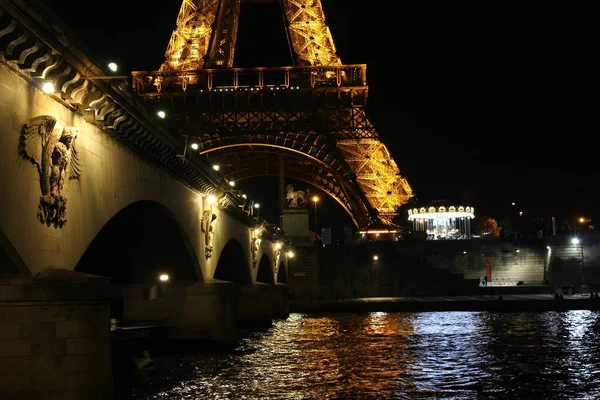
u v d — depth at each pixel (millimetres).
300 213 138625
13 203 19734
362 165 134125
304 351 49938
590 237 125938
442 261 130125
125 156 30391
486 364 42750
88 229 25656
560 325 68812
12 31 18281
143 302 48688
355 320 82250
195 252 46188
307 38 133500
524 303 92125
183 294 48500
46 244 21969
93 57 22797
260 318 72562
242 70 128500
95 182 26500
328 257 128500
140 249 45625
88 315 21641
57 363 21094
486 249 130000
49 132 21547
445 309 95688
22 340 21078
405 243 130000
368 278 127062
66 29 20797
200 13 136250
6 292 20719
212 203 50812
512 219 169625
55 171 22141
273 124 126250
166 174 37688
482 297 109500
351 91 126750
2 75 19156
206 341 47938
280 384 35844
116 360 44344
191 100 127938
